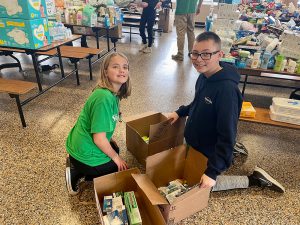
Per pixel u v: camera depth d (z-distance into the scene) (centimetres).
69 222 143
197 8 461
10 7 229
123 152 204
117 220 128
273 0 505
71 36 321
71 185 156
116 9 431
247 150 214
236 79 130
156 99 302
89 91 313
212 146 149
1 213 146
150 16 491
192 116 153
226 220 148
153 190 132
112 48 497
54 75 362
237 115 126
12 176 173
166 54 497
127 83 150
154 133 174
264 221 149
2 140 210
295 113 205
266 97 324
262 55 241
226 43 242
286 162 202
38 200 156
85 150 146
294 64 230
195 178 161
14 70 371
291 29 324
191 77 380
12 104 272
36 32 245
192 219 147
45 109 264
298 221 150
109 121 137
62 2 387
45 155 195
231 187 167
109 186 145
